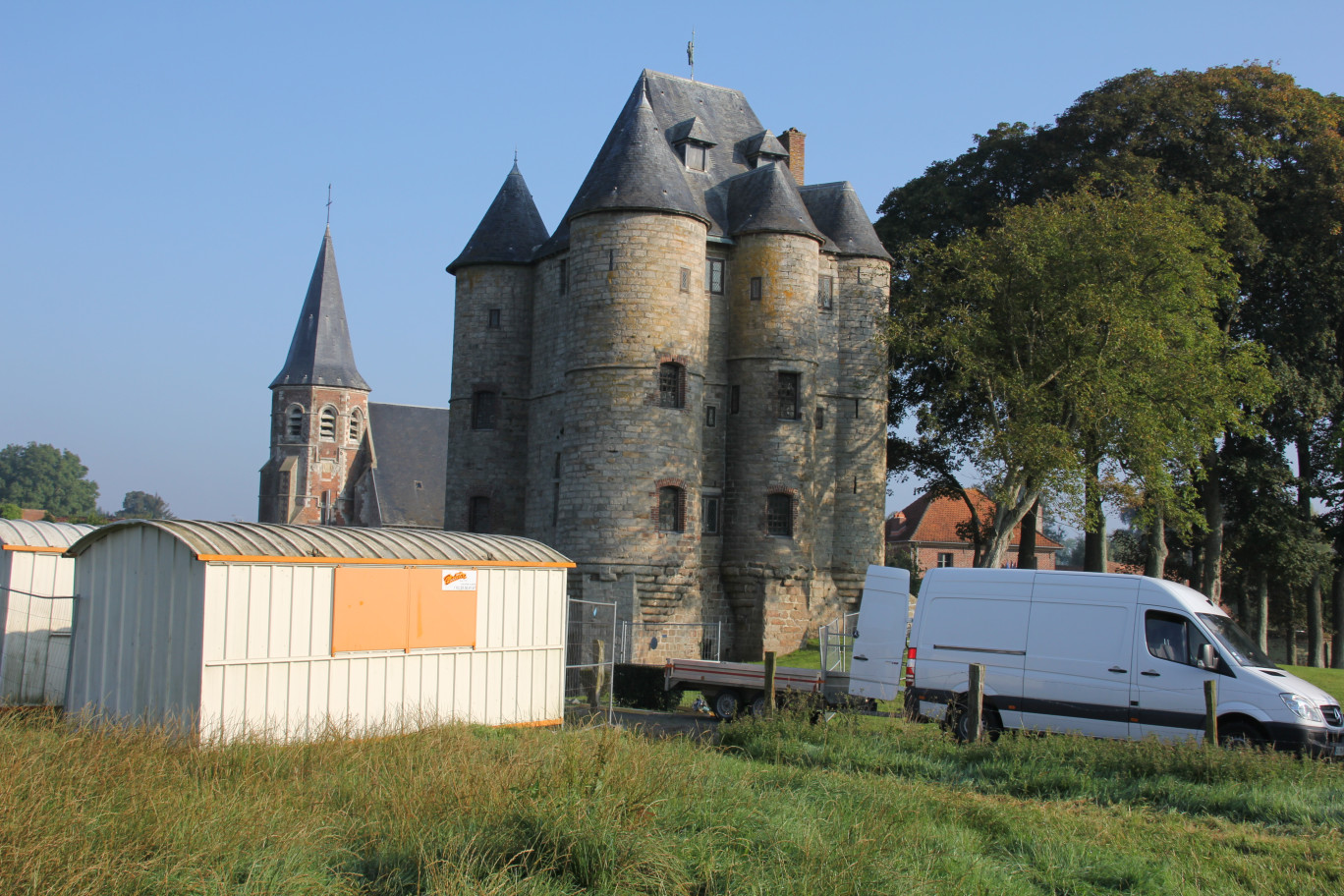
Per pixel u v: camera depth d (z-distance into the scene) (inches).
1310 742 637.9
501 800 379.9
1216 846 431.2
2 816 311.7
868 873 342.0
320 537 647.1
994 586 743.1
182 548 588.4
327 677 626.8
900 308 1469.0
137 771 403.2
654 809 376.8
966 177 1801.2
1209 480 1646.2
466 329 1611.7
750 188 1517.0
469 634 705.0
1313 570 1802.4
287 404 3425.2
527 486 1561.3
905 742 630.5
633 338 1348.4
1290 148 1594.5
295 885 303.7
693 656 1359.5
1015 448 1282.0
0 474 5654.5
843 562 1520.7
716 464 1461.6
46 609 748.0
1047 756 577.0
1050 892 368.8
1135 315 1296.8
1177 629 685.3
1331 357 1722.4
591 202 1378.0
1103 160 1565.0
